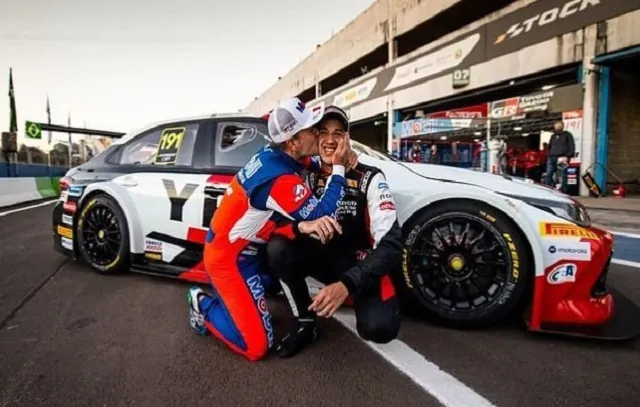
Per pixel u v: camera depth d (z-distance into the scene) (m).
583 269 1.85
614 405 1.38
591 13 9.02
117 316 2.18
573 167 9.25
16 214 6.93
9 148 10.80
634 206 6.77
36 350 1.78
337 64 23.06
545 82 11.24
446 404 1.39
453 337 1.91
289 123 1.61
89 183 3.03
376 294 1.69
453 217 1.99
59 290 2.61
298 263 1.79
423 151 14.54
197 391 1.47
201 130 2.75
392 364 1.66
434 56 14.44
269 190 1.60
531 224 1.87
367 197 1.76
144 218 2.78
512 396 1.43
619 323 1.94
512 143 12.98
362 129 23.39
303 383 1.52
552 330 1.86
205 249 1.82
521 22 10.92
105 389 1.48
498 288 1.93
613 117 9.23
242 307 1.71
